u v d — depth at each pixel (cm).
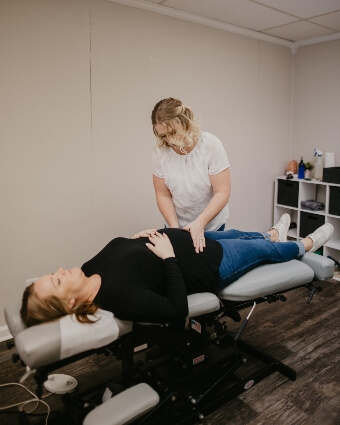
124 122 271
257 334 238
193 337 160
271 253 179
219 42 315
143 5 265
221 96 325
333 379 194
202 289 158
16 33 218
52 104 237
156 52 279
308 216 346
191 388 181
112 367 206
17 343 115
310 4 266
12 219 233
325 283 317
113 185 272
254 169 364
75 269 137
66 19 235
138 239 161
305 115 372
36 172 237
